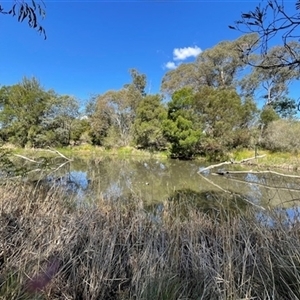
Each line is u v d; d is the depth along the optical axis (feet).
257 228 7.84
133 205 12.82
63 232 7.99
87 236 8.11
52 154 56.18
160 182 29.22
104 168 39.81
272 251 6.54
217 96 52.24
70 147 69.92
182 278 6.63
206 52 85.15
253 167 42.29
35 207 10.68
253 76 63.00
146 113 65.05
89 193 17.40
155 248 7.29
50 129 67.87
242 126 52.19
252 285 5.97
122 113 74.79
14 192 11.58
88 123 74.74
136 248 7.81
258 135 50.21
